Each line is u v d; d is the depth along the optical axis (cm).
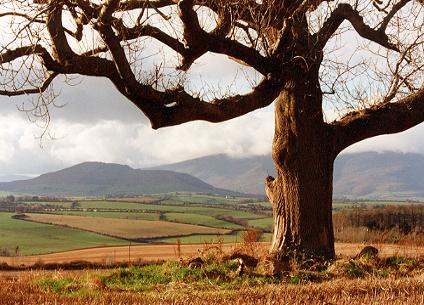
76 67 1291
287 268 1442
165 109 1409
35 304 940
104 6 1220
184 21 1338
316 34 1584
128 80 1323
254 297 1031
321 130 1617
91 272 1535
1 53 1216
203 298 1025
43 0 1240
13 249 5775
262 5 1484
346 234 2655
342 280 1224
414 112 1631
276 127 1650
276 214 1625
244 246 1652
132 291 1212
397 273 1370
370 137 1658
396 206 3209
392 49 1675
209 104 1452
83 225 8150
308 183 1592
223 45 1443
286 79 1591
